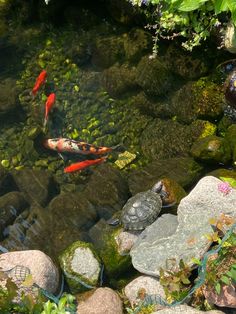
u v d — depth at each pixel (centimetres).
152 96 199
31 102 215
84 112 210
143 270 154
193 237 153
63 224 176
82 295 157
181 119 191
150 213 165
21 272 154
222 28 181
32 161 200
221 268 141
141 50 207
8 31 236
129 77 204
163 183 171
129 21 214
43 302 142
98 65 218
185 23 184
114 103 208
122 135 200
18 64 228
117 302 151
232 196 157
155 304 145
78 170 191
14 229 178
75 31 230
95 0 227
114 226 172
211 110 184
